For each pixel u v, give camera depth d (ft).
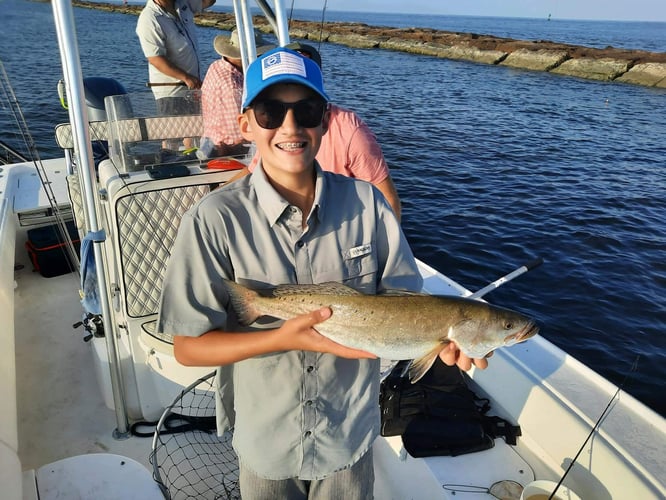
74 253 14.92
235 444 6.59
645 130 71.56
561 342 23.22
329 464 6.38
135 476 8.80
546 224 35.91
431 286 13.35
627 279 28.63
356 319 6.10
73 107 8.10
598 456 8.28
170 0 17.25
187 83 17.46
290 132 5.32
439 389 10.25
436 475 9.04
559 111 83.82
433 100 88.07
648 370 21.52
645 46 270.67
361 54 159.84
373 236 6.27
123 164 10.55
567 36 354.54
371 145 11.12
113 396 10.75
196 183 10.09
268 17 12.04
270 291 5.80
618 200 41.29
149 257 10.09
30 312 15.37
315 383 6.05
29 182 20.31
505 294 26.94
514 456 9.52
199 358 5.66
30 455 10.39
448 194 41.78
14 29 103.96
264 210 5.71
